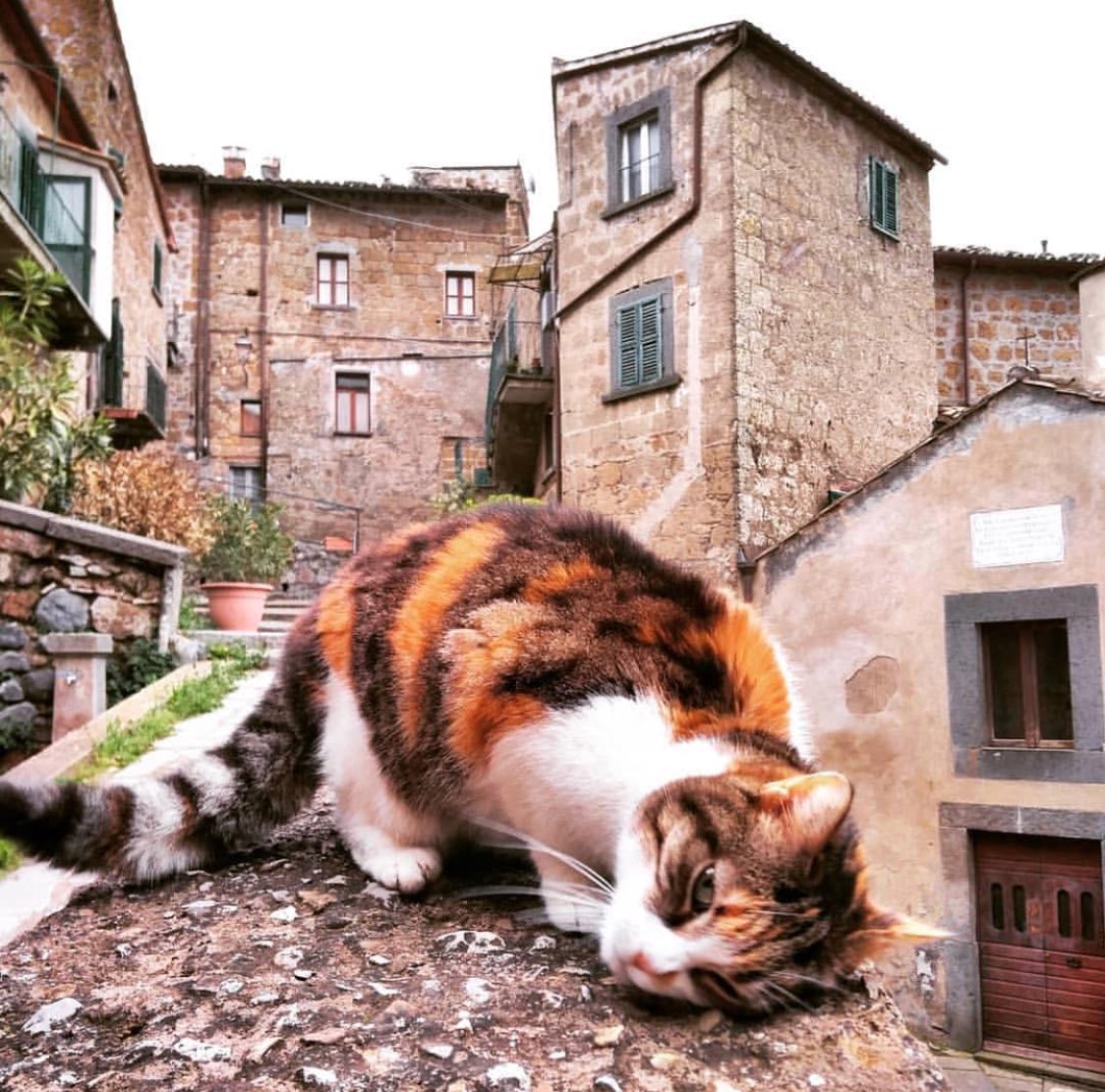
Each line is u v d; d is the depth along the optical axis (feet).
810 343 42.83
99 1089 5.22
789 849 5.58
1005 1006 29.25
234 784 8.54
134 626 26.81
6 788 7.75
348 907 7.86
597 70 45.03
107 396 54.39
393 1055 5.47
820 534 33.01
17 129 38.37
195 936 7.35
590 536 7.81
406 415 77.20
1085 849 28.45
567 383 46.29
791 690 7.68
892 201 47.14
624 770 6.47
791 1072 5.26
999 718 30.58
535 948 6.98
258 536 52.19
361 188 76.02
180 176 75.46
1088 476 28.48
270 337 76.43
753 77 41.11
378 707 7.85
